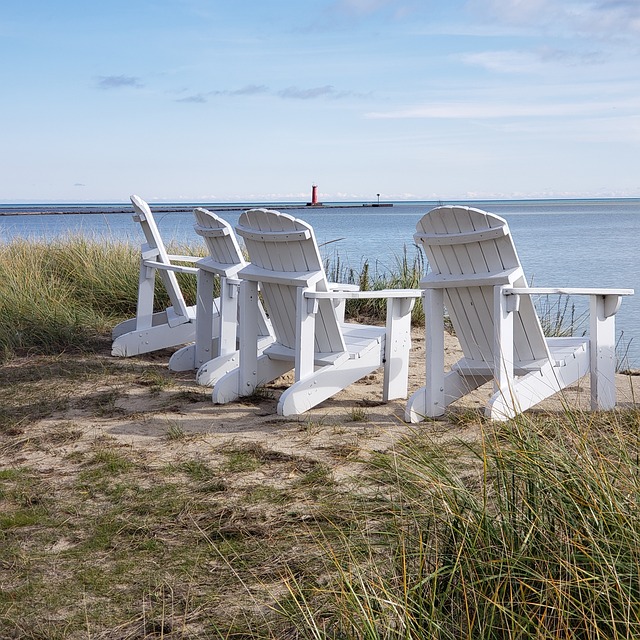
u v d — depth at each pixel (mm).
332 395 5305
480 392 5844
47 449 4512
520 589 2178
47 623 2602
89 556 3094
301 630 2285
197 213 6367
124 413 5250
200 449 4395
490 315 4879
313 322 5180
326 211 185750
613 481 2459
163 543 3186
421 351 7465
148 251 7152
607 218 101375
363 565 2639
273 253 5348
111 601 2736
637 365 8055
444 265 4934
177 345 7738
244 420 5004
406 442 3744
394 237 40938
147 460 4234
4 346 7148
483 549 2307
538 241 37594
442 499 2590
